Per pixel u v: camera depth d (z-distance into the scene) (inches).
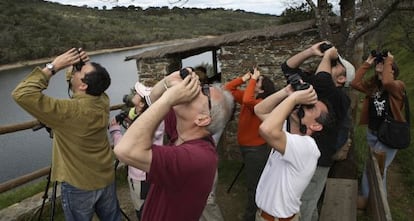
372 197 155.5
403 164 254.1
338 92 119.6
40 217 154.6
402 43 624.1
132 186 127.6
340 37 205.8
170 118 85.6
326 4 200.8
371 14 218.5
